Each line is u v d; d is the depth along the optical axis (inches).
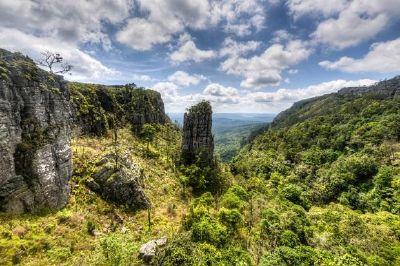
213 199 3351.4
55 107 2401.6
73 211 2112.5
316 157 6717.5
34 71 2290.8
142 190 2792.8
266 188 4746.6
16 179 1801.2
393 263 2330.2
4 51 2245.3
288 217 2972.4
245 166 6589.6
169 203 3016.7
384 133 6176.2
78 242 1771.7
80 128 4244.6
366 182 4933.6
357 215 3553.2
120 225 2261.3
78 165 2655.0
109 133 5007.4
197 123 4904.0
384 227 3009.4
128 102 6737.2
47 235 1707.7
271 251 2220.7
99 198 2443.4
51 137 2165.4
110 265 1448.1
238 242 2251.5
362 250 2546.8
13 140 1854.1
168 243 1793.8
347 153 6363.2
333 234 2812.5
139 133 5772.6
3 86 1815.9
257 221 2866.6
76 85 5733.3
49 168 2046.0
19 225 1659.7
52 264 1486.2
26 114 2042.3
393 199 4156.0
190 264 1572.3
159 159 4343.0
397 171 4751.5
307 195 5054.1
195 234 2084.2
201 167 4512.8
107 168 2672.2
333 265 1975.9
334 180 5123.0
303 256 2037.4
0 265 1364.4
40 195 1924.2
